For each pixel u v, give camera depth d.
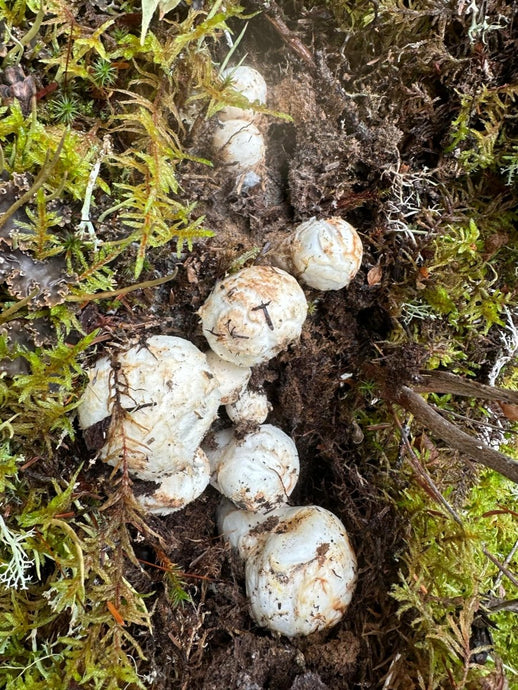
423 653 0.26
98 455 0.22
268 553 0.26
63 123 0.21
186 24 0.22
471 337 0.30
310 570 0.26
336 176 0.27
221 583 0.27
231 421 0.28
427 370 0.28
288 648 0.26
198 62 0.22
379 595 0.28
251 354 0.23
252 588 0.26
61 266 0.20
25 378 0.20
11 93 0.20
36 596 0.22
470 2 0.26
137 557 0.26
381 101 0.28
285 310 0.23
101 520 0.23
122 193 0.22
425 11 0.26
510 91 0.27
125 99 0.22
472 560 0.27
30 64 0.21
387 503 0.29
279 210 0.28
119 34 0.22
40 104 0.21
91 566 0.22
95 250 0.21
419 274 0.28
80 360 0.22
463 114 0.28
